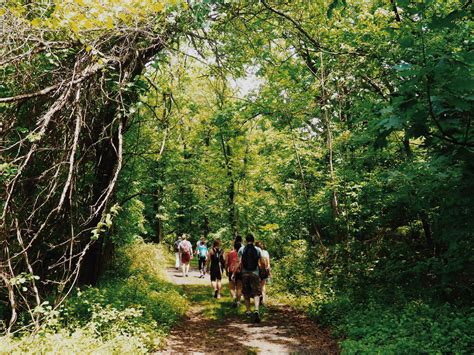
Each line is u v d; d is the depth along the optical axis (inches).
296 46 395.5
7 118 245.6
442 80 115.3
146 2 219.1
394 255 375.6
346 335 285.0
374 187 396.5
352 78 398.0
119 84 251.3
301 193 591.5
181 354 259.9
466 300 288.2
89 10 211.0
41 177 242.2
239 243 448.5
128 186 488.7
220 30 313.3
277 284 491.2
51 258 318.7
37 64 263.0
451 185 213.6
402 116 123.5
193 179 877.2
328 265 451.8
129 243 616.1
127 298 356.2
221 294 506.0
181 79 346.3
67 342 202.2
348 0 369.7
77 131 233.0
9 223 250.4
